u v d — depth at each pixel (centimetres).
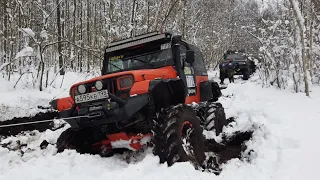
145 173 323
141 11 991
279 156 347
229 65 1253
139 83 358
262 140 409
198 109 486
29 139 516
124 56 490
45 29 770
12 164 390
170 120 351
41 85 734
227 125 536
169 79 395
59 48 1156
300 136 385
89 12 2023
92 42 1714
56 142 443
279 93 768
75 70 1448
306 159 325
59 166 364
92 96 376
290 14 828
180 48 479
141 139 388
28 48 702
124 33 872
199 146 389
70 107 404
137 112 376
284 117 472
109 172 339
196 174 320
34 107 620
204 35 1880
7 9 919
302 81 790
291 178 294
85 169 358
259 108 573
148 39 462
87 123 376
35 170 355
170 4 885
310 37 790
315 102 607
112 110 359
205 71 580
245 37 2170
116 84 374
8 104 588
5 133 543
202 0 1862
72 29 1847
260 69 1009
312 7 801
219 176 329
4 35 1039
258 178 313
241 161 392
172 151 336
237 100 768
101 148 423
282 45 896
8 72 843
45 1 1348
